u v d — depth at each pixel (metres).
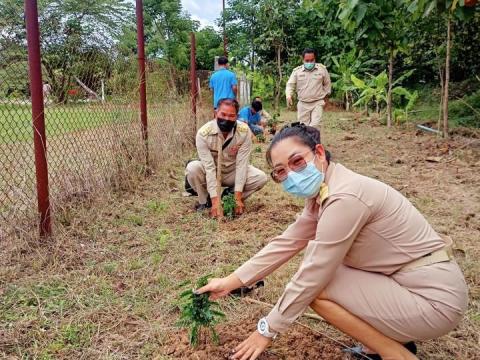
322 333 2.48
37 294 2.92
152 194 5.17
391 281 1.98
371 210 1.88
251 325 2.55
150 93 6.37
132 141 5.51
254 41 17.84
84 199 4.39
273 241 2.30
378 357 2.26
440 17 8.44
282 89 17.39
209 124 4.43
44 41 4.08
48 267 3.28
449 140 8.00
